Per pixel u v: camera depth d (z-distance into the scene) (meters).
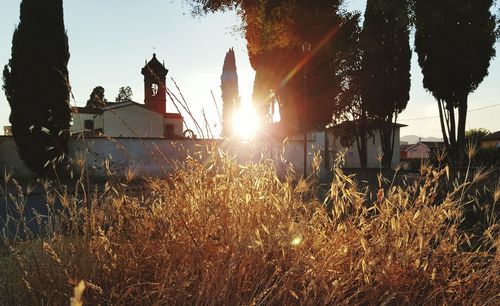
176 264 2.59
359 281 2.68
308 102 26.12
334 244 2.72
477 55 21.12
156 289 2.50
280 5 15.12
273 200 2.71
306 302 2.43
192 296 2.39
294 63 26.14
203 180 2.76
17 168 22.41
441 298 2.87
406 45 31.89
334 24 24.30
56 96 21.16
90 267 2.59
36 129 20.41
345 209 2.93
